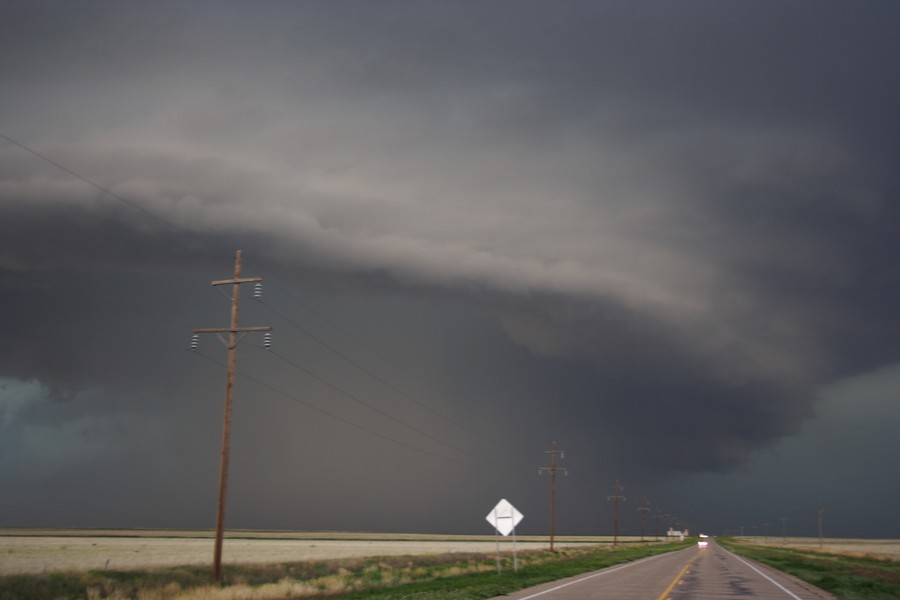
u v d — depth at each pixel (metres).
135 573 50.25
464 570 58.41
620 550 123.50
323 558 83.44
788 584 44.03
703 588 39.59
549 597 33.41
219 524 41.72
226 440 42.34
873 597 37.47
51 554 77.88
